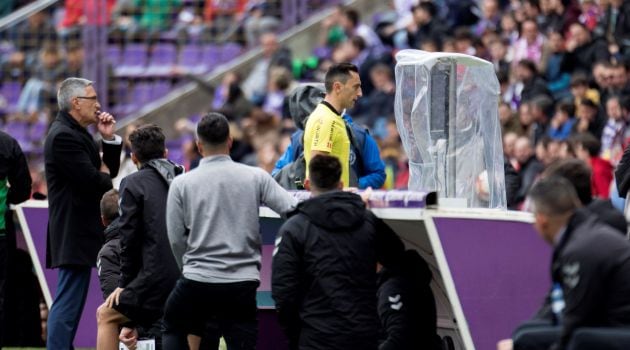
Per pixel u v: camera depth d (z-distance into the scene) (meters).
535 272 25.34
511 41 54.16
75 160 31.19
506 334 25.12
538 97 47.44
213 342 27.92
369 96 57.09
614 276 20.81
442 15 60.84
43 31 67.94
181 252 26.11
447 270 24.88
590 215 21.42
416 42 58.44
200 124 26.06
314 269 23.84
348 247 23.91
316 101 32.12
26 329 37.16
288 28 68.44
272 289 24.16
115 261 29.95
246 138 55.84
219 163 26.03
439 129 28.03
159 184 28.08
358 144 30.16
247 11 68.81
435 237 24.80
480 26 58.84
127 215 27.75
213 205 25.69
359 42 60.44
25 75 67.19
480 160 28.12
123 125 65.56
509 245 25.27
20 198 33.53
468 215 25.03
